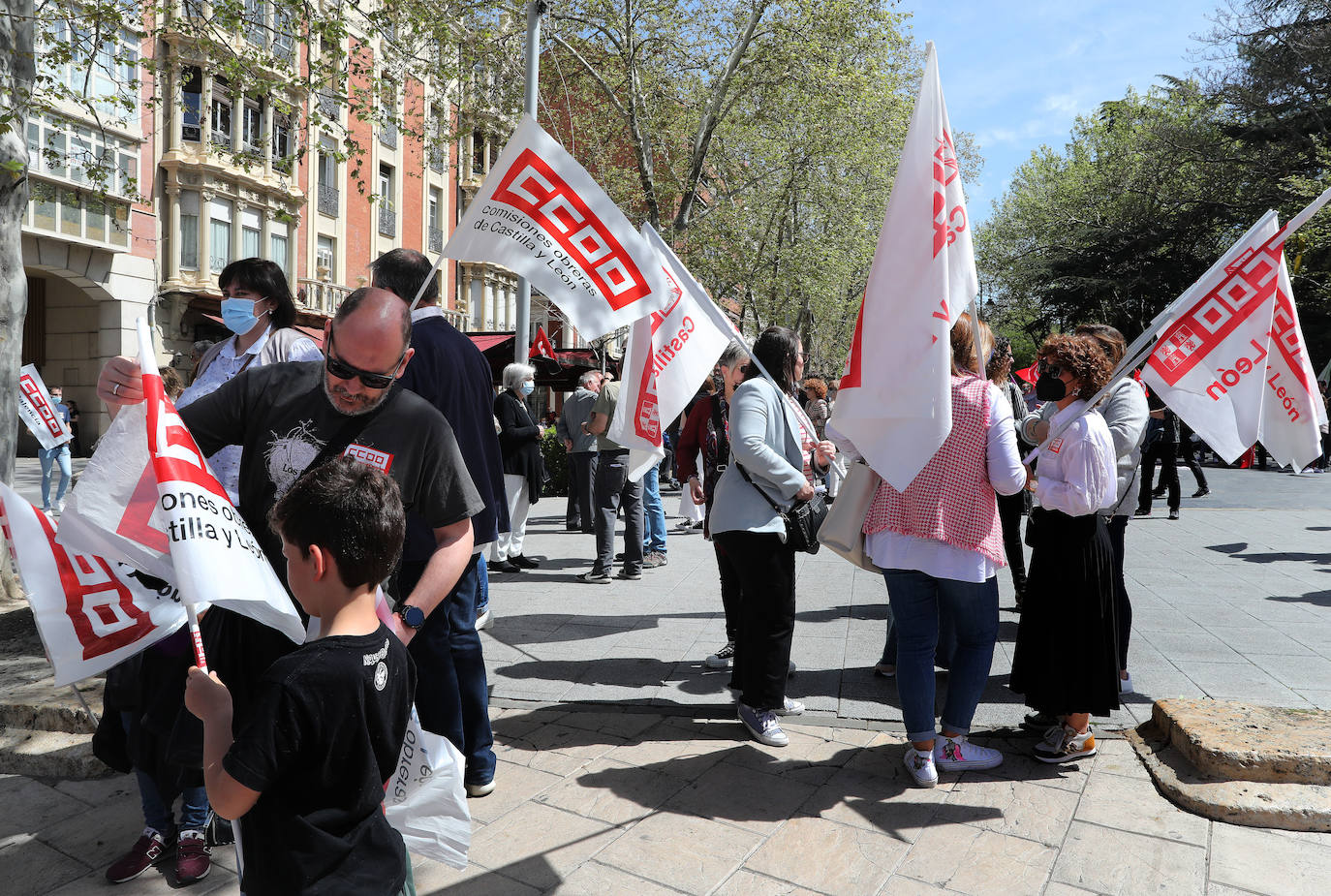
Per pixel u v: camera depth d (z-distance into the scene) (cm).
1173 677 471
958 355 370
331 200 2767
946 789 352
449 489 255
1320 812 316
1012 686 377
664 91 1950
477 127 1755
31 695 403
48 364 2353
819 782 360
